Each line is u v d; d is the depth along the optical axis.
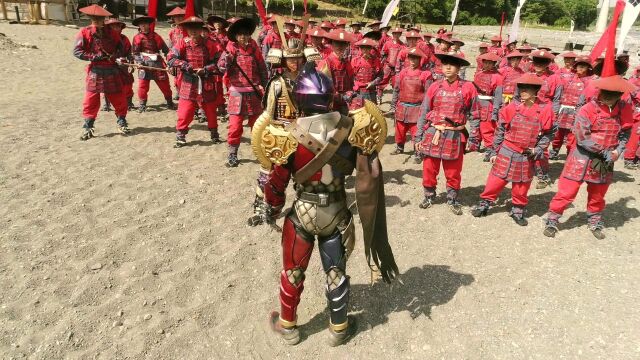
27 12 23.22
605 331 3.53
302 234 3.00
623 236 5.09
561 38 37.72
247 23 5.96
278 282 3.94
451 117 5.14
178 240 4.46
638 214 5.71
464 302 3.79
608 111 4.60
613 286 4.10
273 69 4.00
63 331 3.22
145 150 6.92
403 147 7.72
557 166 7.57
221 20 8.98
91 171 5.91
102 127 7.91
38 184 5.40
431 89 5.25
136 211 4.95
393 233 4.91
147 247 4.29
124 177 5.82
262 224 4.84
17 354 3.02
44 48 15.61
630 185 6.78
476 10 63.19
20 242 4.20
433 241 4.79
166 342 3.21
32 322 3.29
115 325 3.31
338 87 6.61
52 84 11.41
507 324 3.57
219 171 6.32
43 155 6.32
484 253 4.59
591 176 4.74
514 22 12.39
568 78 7.37
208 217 4.96
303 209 2.92
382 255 3.32
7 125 7.51
